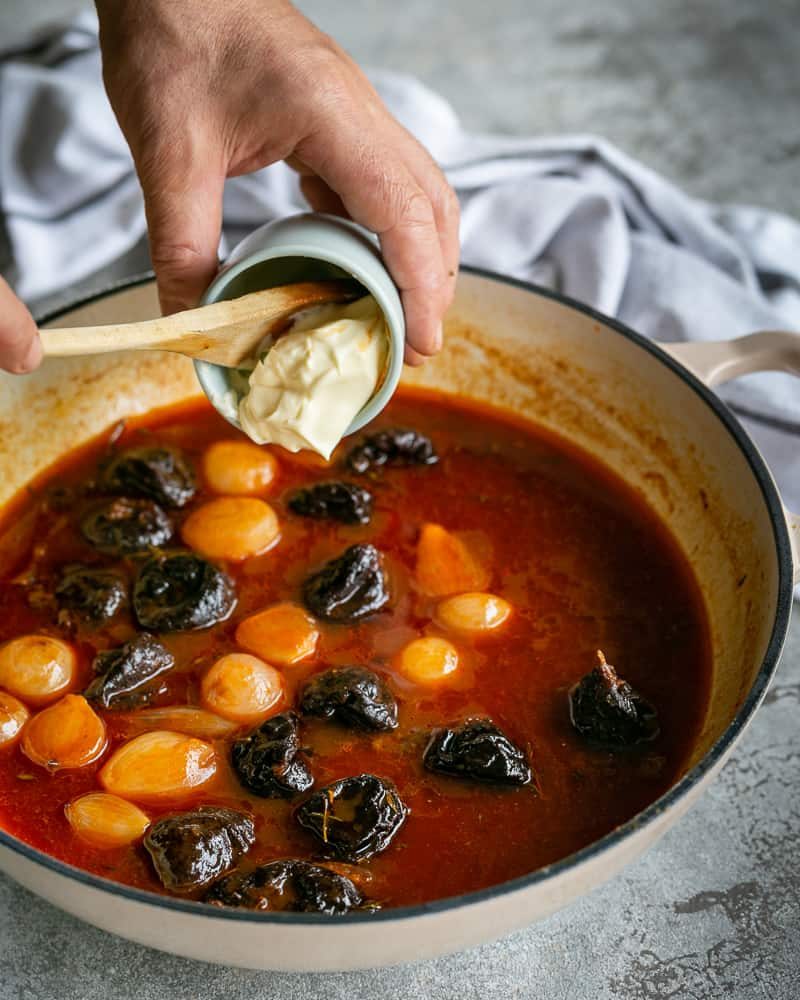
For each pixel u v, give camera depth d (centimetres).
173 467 76
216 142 65
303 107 65
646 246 93
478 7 132
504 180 96
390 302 63
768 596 64
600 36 128
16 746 65
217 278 63
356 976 63
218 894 58
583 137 96
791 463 83
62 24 108
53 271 90
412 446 77
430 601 70
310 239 63
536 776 63
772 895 66
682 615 70
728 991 63
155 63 65
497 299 79
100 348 60
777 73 123
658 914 65
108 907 54
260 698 65
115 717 65
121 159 94
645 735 64
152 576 70
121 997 62
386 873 60
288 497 75
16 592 71
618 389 77
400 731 65
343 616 69
